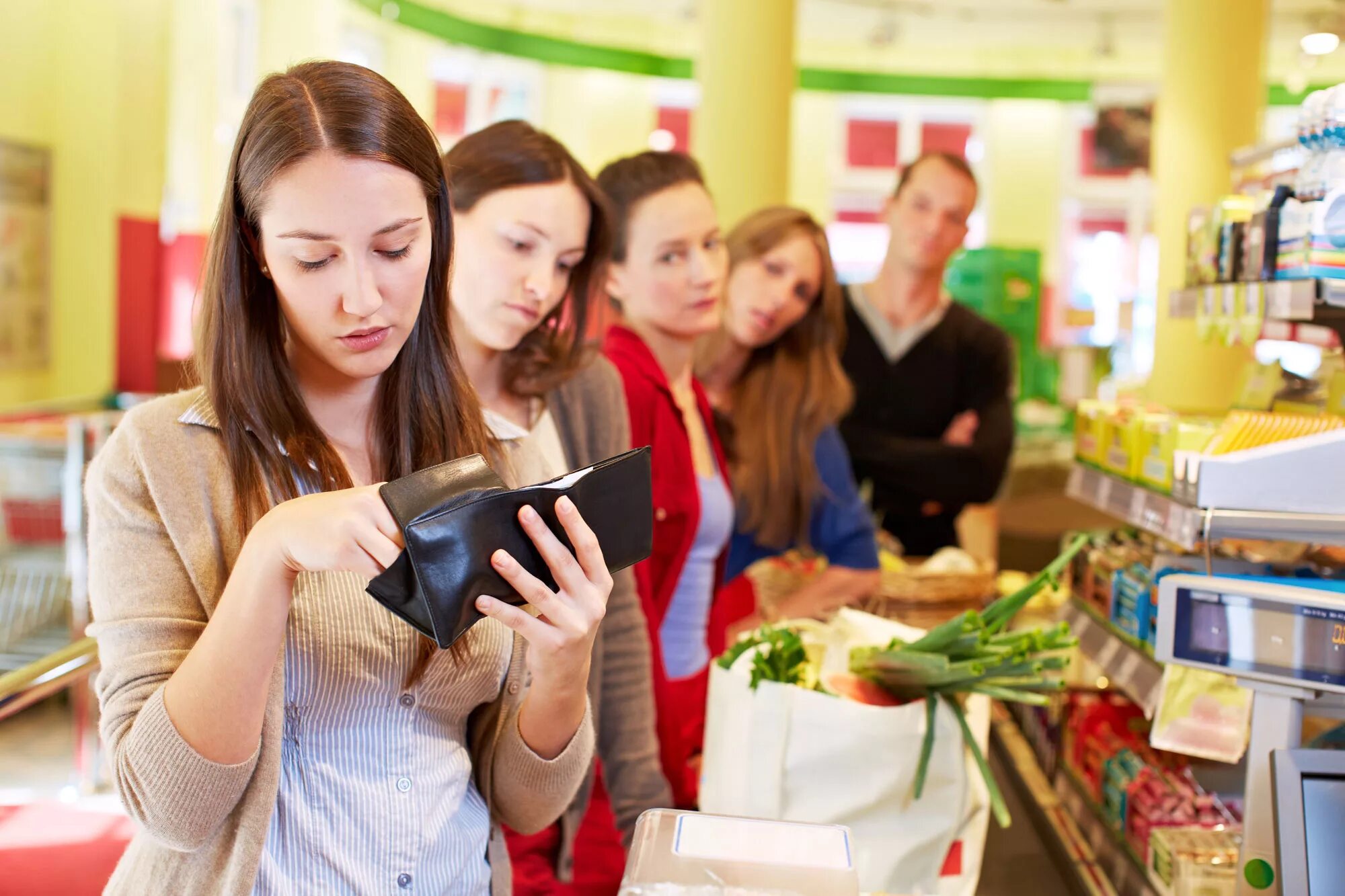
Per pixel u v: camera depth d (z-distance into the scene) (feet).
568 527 3.67
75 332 20.45
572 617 3.71
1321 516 5.02
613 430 6.83
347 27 30.17
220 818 3.81
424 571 3.41
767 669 5.95
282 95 3.87
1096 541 7.90
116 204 20.27
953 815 5.76
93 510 4.07
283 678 3.99
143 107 20.48
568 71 36.17
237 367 4.09
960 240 13.05
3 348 19.16
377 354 4.08
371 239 3.90
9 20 18.95
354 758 4.21
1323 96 5.31
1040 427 28.86
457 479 3.63
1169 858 5.80
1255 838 4.59
